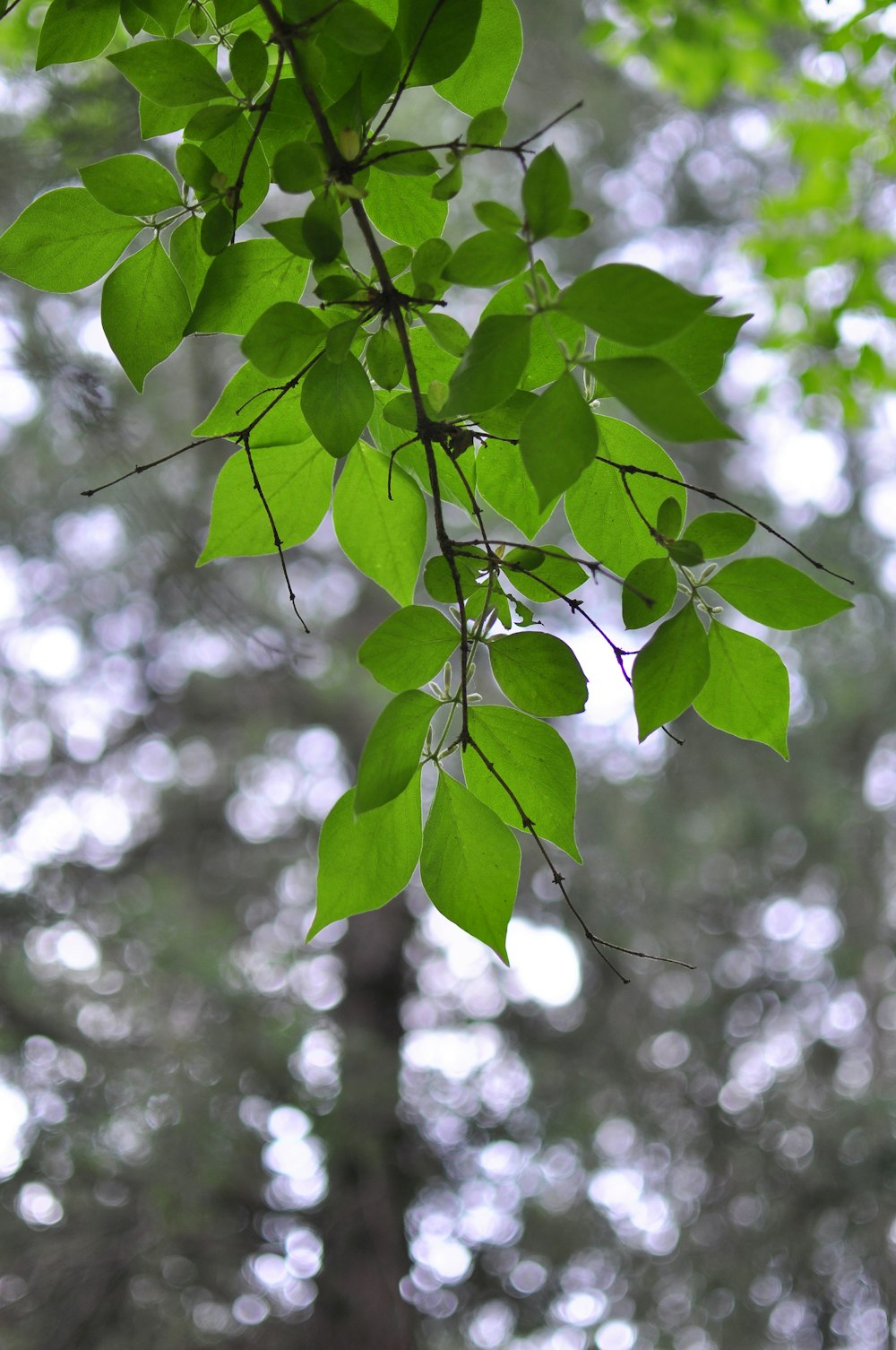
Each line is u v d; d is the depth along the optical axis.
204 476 4.82
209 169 0.94
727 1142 7.08
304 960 6.86
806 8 3.18
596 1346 6.50
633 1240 6.85
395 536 1.13
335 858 0.91
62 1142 5.16
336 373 0.93
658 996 7.77
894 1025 7.70
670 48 3.89
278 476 1.10
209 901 7.59
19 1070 5.32
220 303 0.98
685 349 0.89
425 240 0.98
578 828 7.77
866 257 3.32
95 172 0.94
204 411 4.98
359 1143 5.75
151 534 4.17
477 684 4.50
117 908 5.83
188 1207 5.26
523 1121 6.88
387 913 7.83
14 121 3.02
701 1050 7.50
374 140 0.88
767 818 7.81
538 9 6.55
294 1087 5.69
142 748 7.65
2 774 6.34
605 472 1.00
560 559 1.00
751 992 7.71
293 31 0.86
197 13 0.98
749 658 0.94
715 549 0.90
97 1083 5.37
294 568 6.88
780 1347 6.57
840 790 7.68
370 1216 6.10
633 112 7.61
